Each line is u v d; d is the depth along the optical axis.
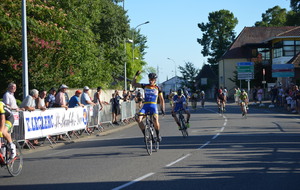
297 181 6.75
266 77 55.06
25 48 14.23
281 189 6.21
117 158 9.89
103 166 8.73
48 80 22.00
